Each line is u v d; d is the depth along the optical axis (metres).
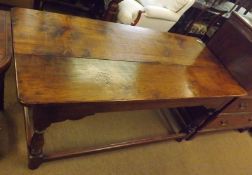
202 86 1.26
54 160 1.29
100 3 2.55
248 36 1.42
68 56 1.04
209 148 1.82
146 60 1.25
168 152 1.64
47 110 0.88
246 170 1.81
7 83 1.56
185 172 1.57
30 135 1.18
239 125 1.96
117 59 1.16
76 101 0.87
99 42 1.21
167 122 1.84
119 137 1.57
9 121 1.37
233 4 3.01
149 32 1.49
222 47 1.57
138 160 1.50
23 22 1.10
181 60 1.38
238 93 1.35
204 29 2.76
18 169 1.21
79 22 1.27
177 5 2.14
